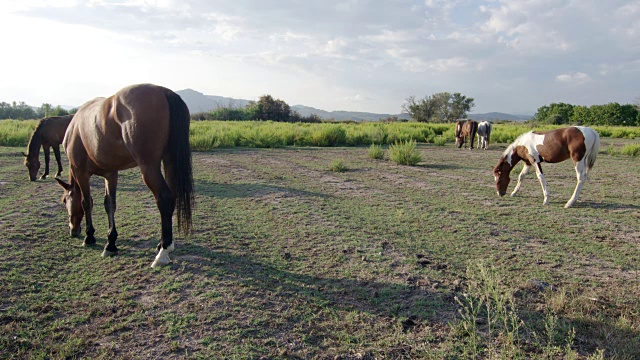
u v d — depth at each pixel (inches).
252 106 2504.9
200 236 211.6
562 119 2573.8
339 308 138.8
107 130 161.0
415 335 123.3
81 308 135.9
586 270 173.8
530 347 116.6
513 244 207.3
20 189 320.5
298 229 227.8
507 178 323.6
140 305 138.2
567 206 290.5
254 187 346.0
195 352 113.1
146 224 231.0
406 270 171.8
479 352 114.6
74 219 204.4
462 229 233.1
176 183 157.9
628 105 2400.3
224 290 149.5
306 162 530.6
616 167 498.9
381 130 922.7
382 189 350.9
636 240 215.0
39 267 167.3
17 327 123.2
